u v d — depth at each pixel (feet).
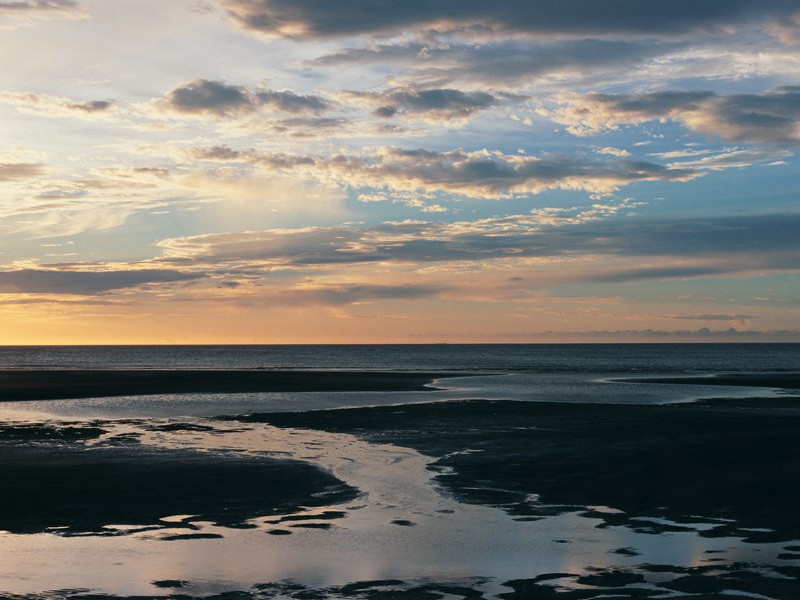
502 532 47.03
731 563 40.09
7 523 49.03
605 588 36.01
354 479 64.69
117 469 68.80
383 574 38.55
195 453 79.30
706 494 57.88
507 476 65.92
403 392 178.09
